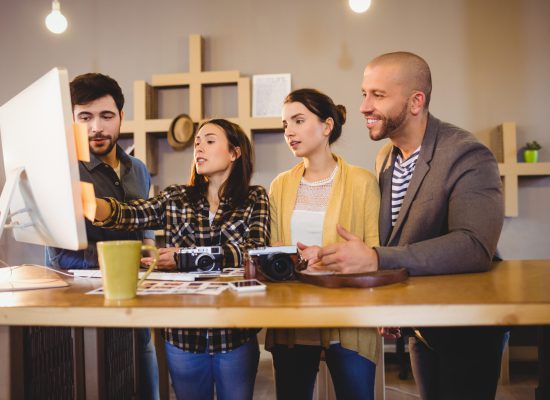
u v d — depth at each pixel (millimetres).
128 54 3248
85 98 1544
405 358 2672
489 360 1076
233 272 1128
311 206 1435
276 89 3066
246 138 1433
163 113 3213
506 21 3008
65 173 877
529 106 2982
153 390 1630
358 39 3076
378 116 1329
